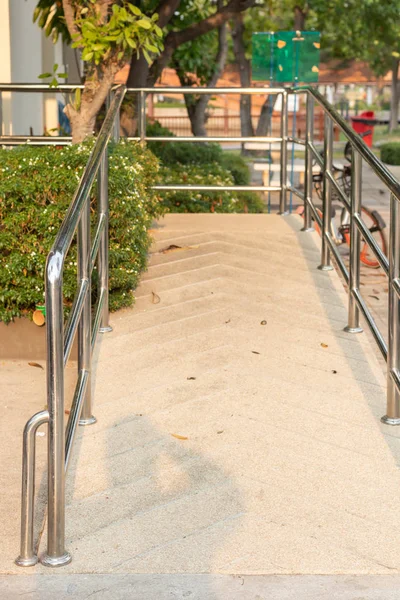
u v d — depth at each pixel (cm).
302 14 2752
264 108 2827
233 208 1070
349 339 552
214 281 642
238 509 366
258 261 684
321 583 318
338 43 3344
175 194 1035
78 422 399
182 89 806
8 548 346
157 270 662
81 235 412
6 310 576
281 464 402
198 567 327
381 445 421
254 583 318
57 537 330
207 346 538
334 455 411
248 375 498
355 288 542
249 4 1214
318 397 472
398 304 432
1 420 494
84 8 659
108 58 686
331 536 347
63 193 561
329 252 669
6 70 973
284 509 366
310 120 741
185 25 1537
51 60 1458
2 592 313
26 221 557
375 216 1071
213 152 1391
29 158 566
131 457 409
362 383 491
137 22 646
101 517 361
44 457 442
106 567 328
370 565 329
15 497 398
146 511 365
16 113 1083
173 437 427
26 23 1172
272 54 1215
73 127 715
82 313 427
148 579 320
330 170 643
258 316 585
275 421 445
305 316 587
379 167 444
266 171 1363
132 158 607
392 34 2783
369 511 365
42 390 541
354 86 4800
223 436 428
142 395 473
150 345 539
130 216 577
